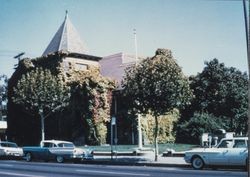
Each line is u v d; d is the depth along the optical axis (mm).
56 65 48469
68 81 47812
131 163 25094
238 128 48688
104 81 46719
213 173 18000
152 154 32375
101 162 26750
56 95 43000
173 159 27000
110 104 47062
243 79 51188
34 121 50906
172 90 25234
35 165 24516
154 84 25188
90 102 45562
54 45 52719
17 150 32688
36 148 29438
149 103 25562
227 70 51094
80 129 46344
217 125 43844
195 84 51094
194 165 21156
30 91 42312
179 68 25797
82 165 24672
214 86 50125
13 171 19844
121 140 45906
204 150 20891
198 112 47875
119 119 46344
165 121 46656
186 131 45188
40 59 50438
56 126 48562
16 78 53062
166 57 25891
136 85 25500
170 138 46625
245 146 19859
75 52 49719
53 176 17094
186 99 26125
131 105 26484
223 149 20344
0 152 32656
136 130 44531
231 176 16453
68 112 47312
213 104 49750
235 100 49406
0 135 58719
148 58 26031
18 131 52500
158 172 18562
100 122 45656
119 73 51438
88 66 48562
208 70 50844
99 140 45188
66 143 28672
